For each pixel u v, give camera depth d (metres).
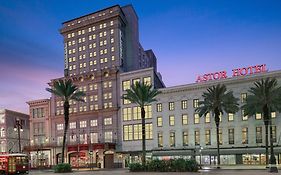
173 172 54.28
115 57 113.31
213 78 92.12
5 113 129.88
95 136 108.25
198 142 90.06
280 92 65.62
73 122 113.00
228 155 84.38
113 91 107.50
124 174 53.91
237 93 86.19
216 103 74.56
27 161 68.00
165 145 94.25
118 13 113.94
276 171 53.22
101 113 107.69
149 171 57.97
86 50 119.44
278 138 80.31
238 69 88.94
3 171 64.25
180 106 93.88
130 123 102.25
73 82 115.50
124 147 101.94
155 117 97.12
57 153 110.31
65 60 123.12
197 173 50.53
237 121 86.00
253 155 81.50
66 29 123.31
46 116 119.31
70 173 64.62
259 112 69.44
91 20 118.44
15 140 133.38
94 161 103.00
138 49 133.88
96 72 111.12
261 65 85.88
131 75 104.62
